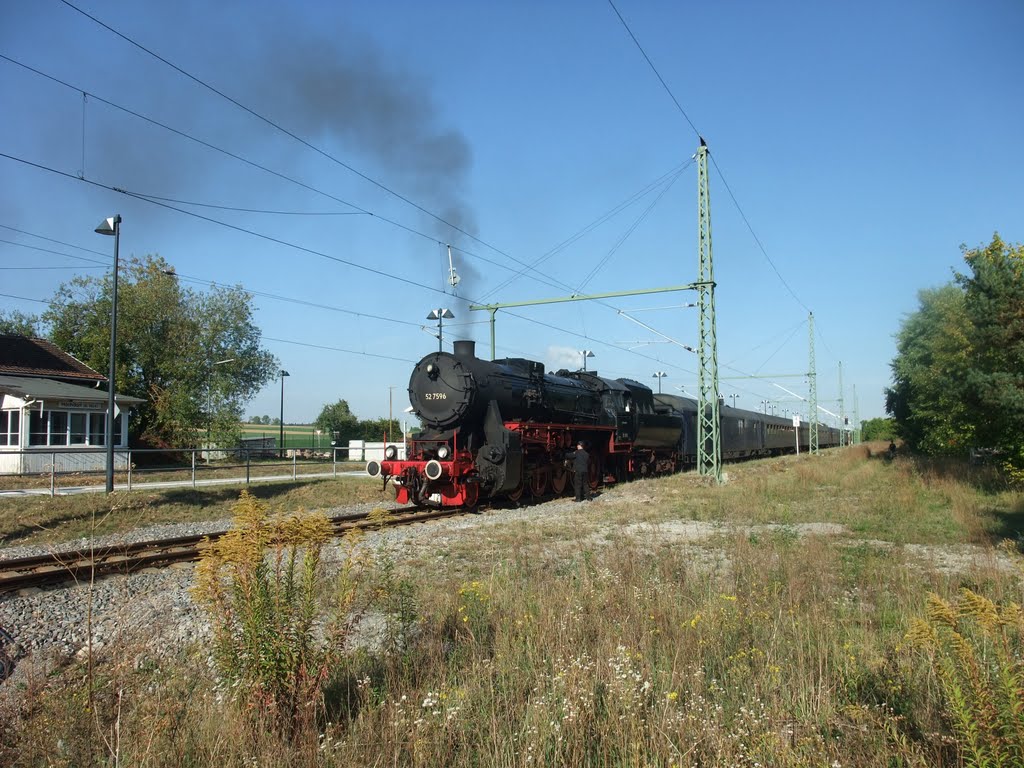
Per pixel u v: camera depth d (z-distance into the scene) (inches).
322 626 238.1
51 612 310.8
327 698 190.9
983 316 459.8
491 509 698.8
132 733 163.9
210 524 634.8
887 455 1462.8
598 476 920.3
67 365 1370.6
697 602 278.5
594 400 922.7
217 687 184.9
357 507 763.4
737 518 580.7
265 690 168.4
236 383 1742.1
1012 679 143.3
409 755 159.5
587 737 164.7
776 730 162.6
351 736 163.9
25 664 244.1
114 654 209.9
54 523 591.8
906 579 322.7
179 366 1624.0
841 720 171.8
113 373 743.1
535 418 772.6
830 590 303.7
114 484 898.7
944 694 164.9
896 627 253.0
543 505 721.0
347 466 1310.3
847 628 243.8
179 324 1667.1
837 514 592.1
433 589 325.1
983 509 567.5
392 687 197.5
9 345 1333.7
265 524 180.1
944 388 542.3
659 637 235.1
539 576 339.0
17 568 402.6
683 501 708.0
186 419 1578.5
